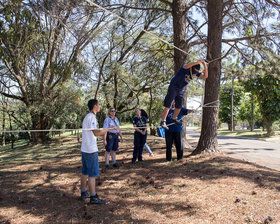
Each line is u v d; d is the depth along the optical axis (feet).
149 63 42.57
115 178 18.74
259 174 17.98
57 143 58.70
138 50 41.63
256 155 31.27
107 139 21.93
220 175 17.95
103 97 70.08
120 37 54.44
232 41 29.30
